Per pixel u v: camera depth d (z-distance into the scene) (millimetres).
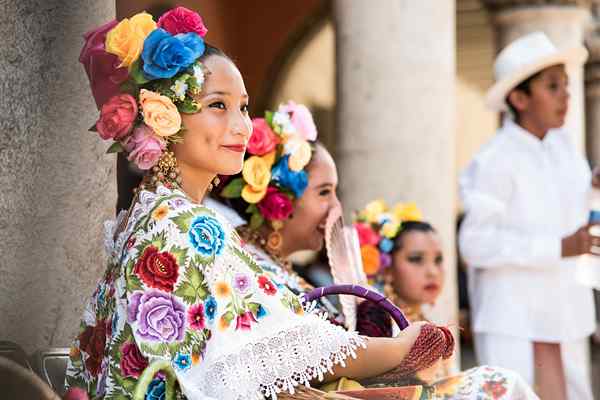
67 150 3979
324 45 14531
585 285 6492
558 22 9805
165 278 3119
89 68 3443
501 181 6480
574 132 10625
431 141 7395
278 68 14180
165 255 3129
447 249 7500
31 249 3801
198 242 3133
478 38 16125
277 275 4453
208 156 3355
